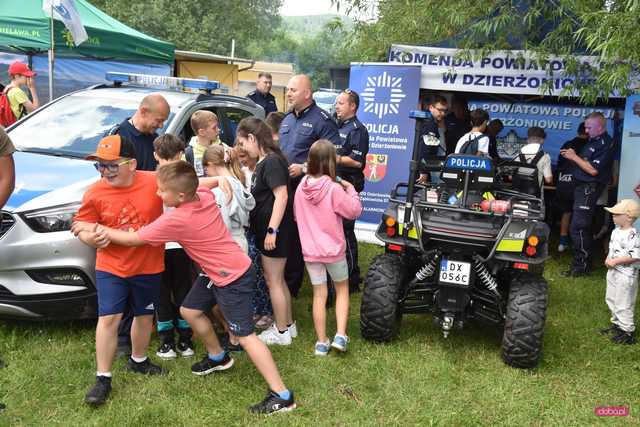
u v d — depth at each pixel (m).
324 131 5.25
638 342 5.09
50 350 4.19
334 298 5.60
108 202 3.50
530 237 4.19
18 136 5.25
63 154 4.96
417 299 4.79
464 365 4.41
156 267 3.71
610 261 5.02
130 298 3.76
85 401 3.57
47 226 4.11
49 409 3.51
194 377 3.99
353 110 5.75
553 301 6.14
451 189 4.71
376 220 7.99
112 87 6.10
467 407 3.83
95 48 9.47
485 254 4.32
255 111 6.50
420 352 4.57
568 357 4.67
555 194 8.30
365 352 4.52
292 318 5.22
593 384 4.25
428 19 7.98
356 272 5.97
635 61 5.43
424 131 7.38
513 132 9.89
